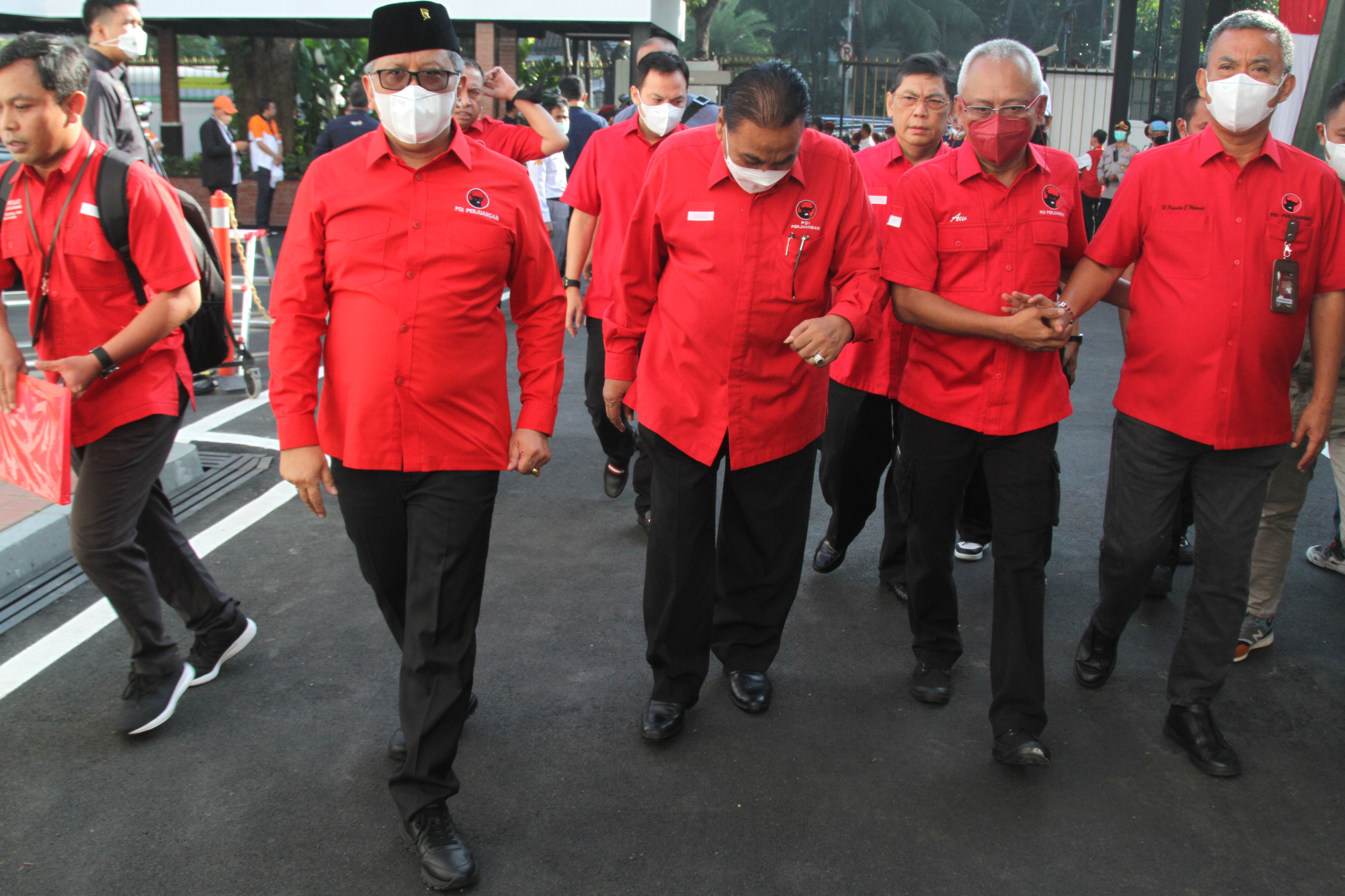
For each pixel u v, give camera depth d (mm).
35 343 3156
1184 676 3244
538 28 17375
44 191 3043
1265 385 3076
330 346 2730
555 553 4805
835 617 4191
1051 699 3600
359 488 2771
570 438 6652
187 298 3113
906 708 3527
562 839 2836
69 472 2832
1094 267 3250
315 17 17047
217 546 4781
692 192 3133
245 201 19359
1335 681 3727
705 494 3273
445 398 2705
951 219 3186
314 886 2648
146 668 3307
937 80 4102
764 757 3229
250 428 6566
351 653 3820
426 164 2668
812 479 3461
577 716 3438
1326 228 3055
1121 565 3336
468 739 3303
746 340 3178
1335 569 4645
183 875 2678
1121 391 3289
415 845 2701
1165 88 20703
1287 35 2902
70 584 4340
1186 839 2869
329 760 3174
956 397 3238
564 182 11117
